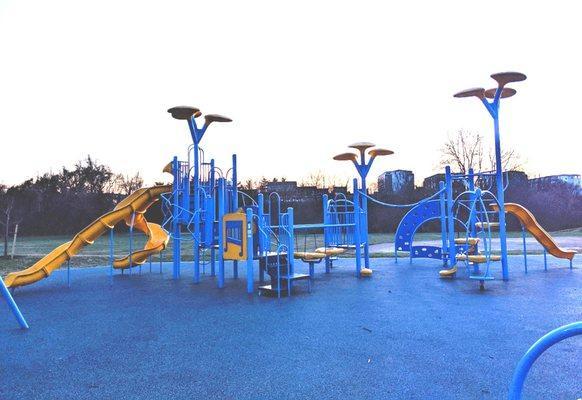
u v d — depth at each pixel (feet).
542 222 94.07
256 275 34.88
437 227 94.12
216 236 31.27
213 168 32.09
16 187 114.11
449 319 17.38
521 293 23.29
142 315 19.58
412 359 12.30
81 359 13.00
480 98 28.96
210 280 32.09
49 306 22.34
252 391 10.20
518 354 12.55
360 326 16.49
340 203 51.60
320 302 21.85
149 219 84.43
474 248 33.81
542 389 9.86
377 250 56.75
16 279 27.73
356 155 34.06
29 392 10.36
